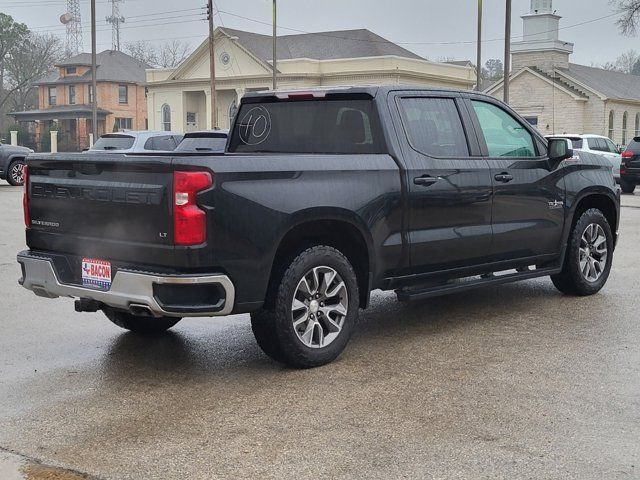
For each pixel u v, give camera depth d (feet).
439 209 20.98
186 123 188.96
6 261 35.09
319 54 181.27
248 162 17.26
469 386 17.33
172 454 13.97
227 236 16.81
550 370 18.40
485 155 22.56
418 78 168.55
